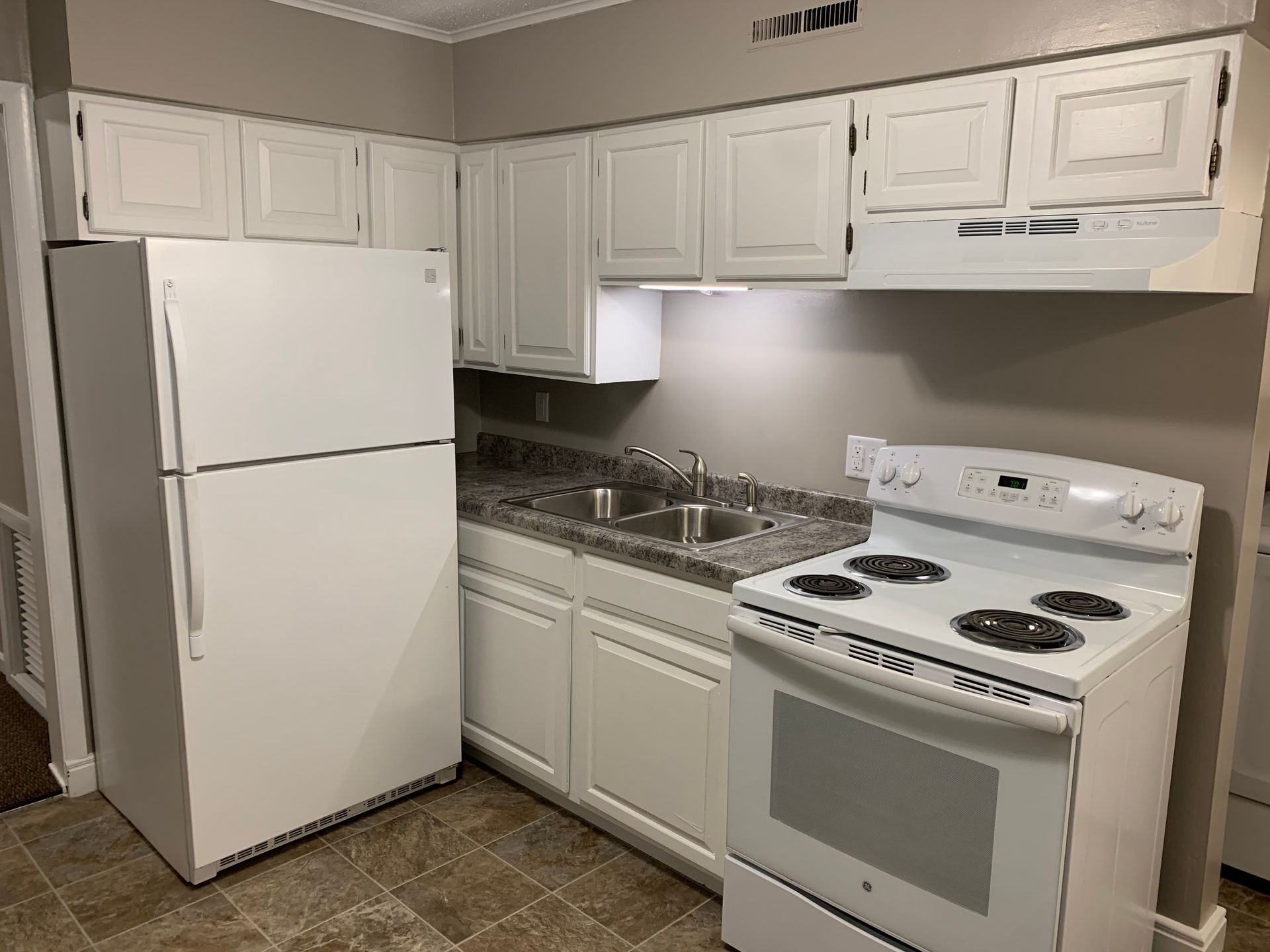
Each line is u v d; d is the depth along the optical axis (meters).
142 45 2.46
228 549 2.30
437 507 2.71
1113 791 1.76
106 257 2.27
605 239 2.74
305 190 2.84
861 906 1.91
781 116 2.30
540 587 2.70
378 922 2.30
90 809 2.80
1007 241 1.94
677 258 2.58
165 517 2.22
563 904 2.38
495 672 2.86
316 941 2.24
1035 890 1.66
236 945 2.22
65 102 2.41
